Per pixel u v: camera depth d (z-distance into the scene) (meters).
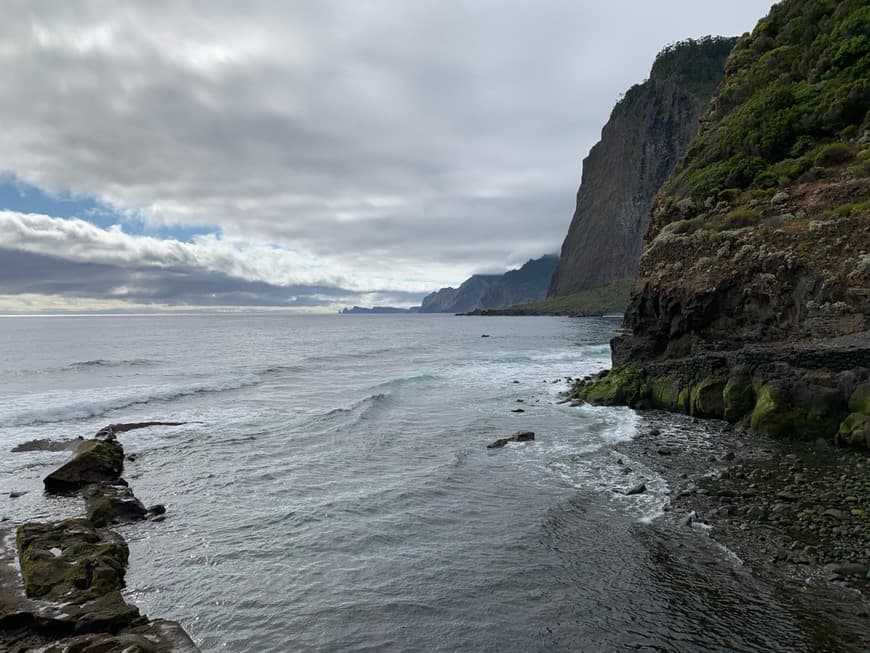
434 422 23.56
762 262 23.11
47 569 10.02
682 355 26.03
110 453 17.33
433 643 8.45
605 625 8.76
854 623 8.32
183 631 8.66
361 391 32.53
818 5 37.66
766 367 19.86
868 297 19.02
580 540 11.73
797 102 31.52
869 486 13.31
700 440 19.11
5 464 17.75
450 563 10.97
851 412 16.97
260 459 18.25
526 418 24.20
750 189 29.12
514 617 9.08
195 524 13.05
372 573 10.65
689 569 10.23
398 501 14.30
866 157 24.62
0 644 8.32
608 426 22.11
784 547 10.74
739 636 8.27
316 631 8.85
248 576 10.61
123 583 10.34
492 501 14.19
